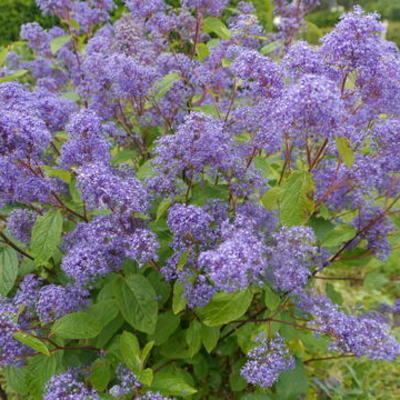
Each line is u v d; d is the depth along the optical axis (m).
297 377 0.68
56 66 1.01
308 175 0.56
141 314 0.60
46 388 0.55
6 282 0.60
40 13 1.91
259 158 0.67
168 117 0.78
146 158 0.81
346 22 0.53
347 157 0.52
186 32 0.81
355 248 0.70
